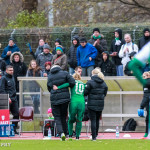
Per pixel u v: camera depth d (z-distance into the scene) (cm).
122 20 9006
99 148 3494
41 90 5341
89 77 5081
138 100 5297
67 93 4141
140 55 2803
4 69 5669
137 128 5297
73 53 5647
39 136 4925
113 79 5122
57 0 8800
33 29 6600
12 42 5972
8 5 9231
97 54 5575
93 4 8862
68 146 3647
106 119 5356
